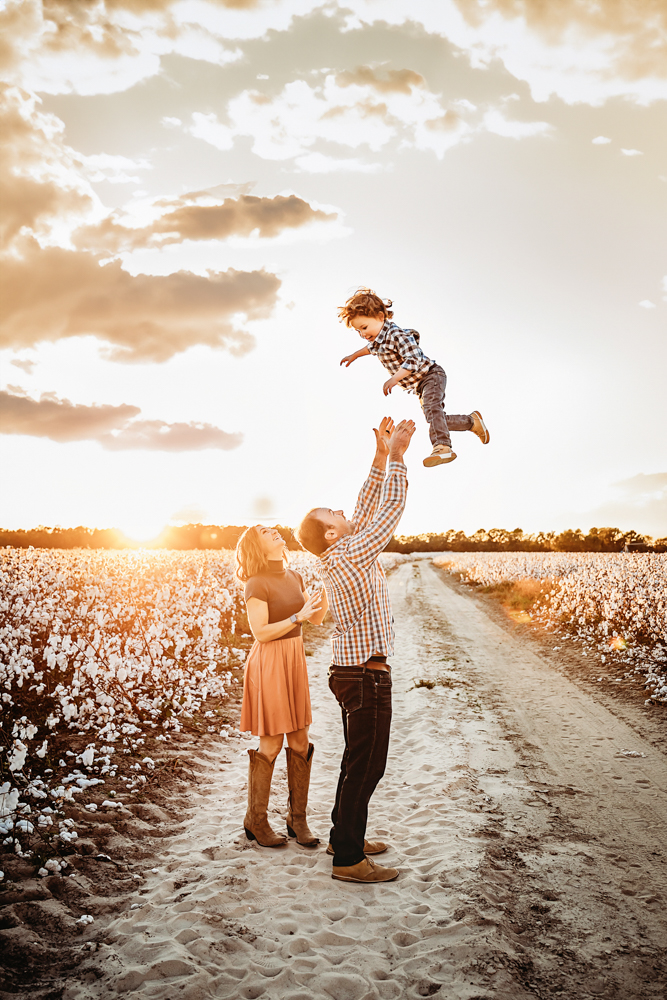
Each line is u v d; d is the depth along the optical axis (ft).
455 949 8.35
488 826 12.48
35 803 12.31
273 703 11.54
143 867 10.87
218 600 34.91
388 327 10.28
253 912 9.44
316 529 10.52
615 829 12.26
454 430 9.96
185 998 7.43
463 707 22.52
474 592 80.84
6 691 19.19
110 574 50.39
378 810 13.67
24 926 8.70
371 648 10.23
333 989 7.68
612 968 7.97
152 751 16.38
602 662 29.07
